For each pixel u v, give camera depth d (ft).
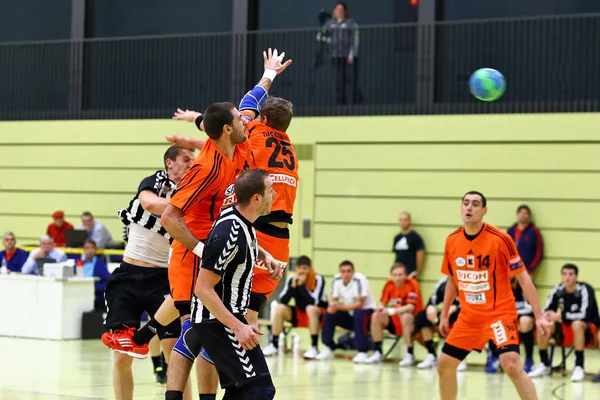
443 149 58.80
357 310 46.70
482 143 57.77
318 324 47.34
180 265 22.29
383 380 38.45
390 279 46.73
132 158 68.13
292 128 63.05
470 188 57.98
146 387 34.53
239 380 19.45
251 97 23.88
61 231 66.23
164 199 24.52
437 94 60.54
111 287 26.22
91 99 71.36
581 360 40.81
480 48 60.13
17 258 58.54
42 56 72.74
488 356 42.86
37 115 71.51
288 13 67.41
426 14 61.11
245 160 22.43
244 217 19.47
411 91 62.28
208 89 68.03
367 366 43.98
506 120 57.21
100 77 71.15
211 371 21.90
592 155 55.11
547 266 55.57
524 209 55.36
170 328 26.30
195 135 66.44
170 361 21.93
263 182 19.45
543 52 58.65
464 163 58.18
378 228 60.23
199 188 20.99
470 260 26.94
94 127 69.36
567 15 55.72
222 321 19.06
